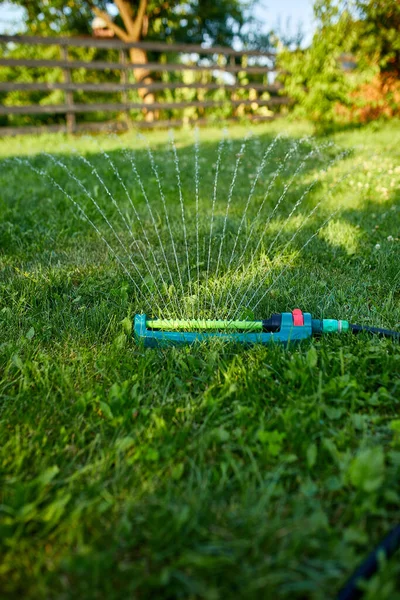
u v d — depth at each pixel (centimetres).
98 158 341
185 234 175
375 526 70
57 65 491
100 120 844
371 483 71
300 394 97
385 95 438
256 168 310
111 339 121
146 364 106
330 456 82
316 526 69
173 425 91
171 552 67
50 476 77
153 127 561
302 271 156
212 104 594
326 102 414
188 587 62
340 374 103
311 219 203
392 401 95
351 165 288
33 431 90
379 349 108
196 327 118
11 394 101
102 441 88
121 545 69
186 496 75
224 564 65
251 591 61
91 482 79
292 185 259
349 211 210
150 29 834
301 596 62
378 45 396
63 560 65
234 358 106
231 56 631
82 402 95
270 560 65
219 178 289
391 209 205
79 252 178
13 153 377
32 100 824
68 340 121
